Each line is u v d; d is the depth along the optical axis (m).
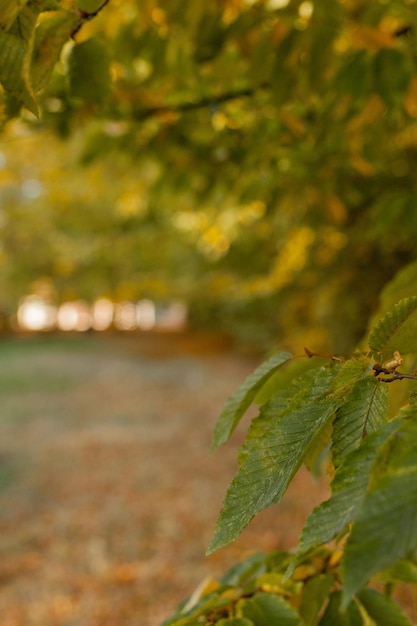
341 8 2.10
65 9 0.98
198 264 8.39
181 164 3.45
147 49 2.58
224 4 2.33
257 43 2.27
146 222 7.61
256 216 5.55
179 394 15.51
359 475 0.58
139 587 5.65
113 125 3.24
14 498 7.96
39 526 7.06
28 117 2.77
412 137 3.78
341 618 1.10
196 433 11.27
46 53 1.00
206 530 6.83
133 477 8.76
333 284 6.17
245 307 13.03
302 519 6.67
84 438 11.12
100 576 5.88
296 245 6.04
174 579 5.79
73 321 36.88
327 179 3.65
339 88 2.27
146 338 29.45
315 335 5.98
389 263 6.02
